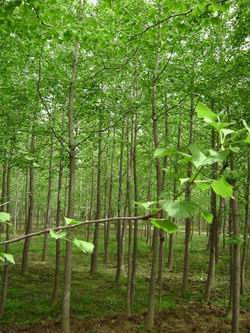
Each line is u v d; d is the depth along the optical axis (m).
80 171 28.12
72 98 10.40
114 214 30.36
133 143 14.26
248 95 9.41
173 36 9.32
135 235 13.48
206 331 11.18
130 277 12.61
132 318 12.06
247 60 9.09
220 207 14.37
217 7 4.87
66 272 10.27
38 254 23.55
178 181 1.54
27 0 5.48
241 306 13.55
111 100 11.08
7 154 9.62
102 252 25.03
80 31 7.48
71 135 10.45
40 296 14.17
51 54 10.81
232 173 7.79
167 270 19.48
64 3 8.91
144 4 9.38
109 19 9.07
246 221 13.25
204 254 24.77
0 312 11.98
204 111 1.35
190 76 10.41
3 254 1.70
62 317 10.16
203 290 15.66
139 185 21.31
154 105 11.07
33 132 10.61
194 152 1.31
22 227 41.19
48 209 20.67
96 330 10.96
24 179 29.47
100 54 10.13
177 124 15.88
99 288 15.66
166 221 1.47
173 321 11.92
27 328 10.98
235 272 9.79
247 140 1.33
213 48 10.98
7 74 10.48
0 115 10.14
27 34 6.59
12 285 15.54
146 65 11.08
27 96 10.45
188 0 5.62
